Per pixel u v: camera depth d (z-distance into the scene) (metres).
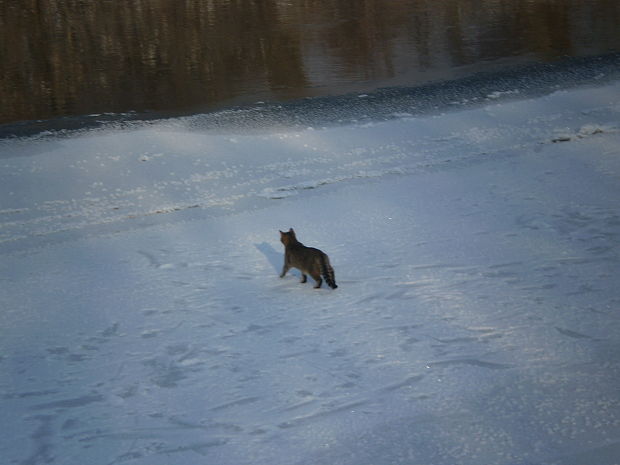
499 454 8.50
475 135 22.81
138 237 16.45
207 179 19.94
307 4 52.53
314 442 8.96
